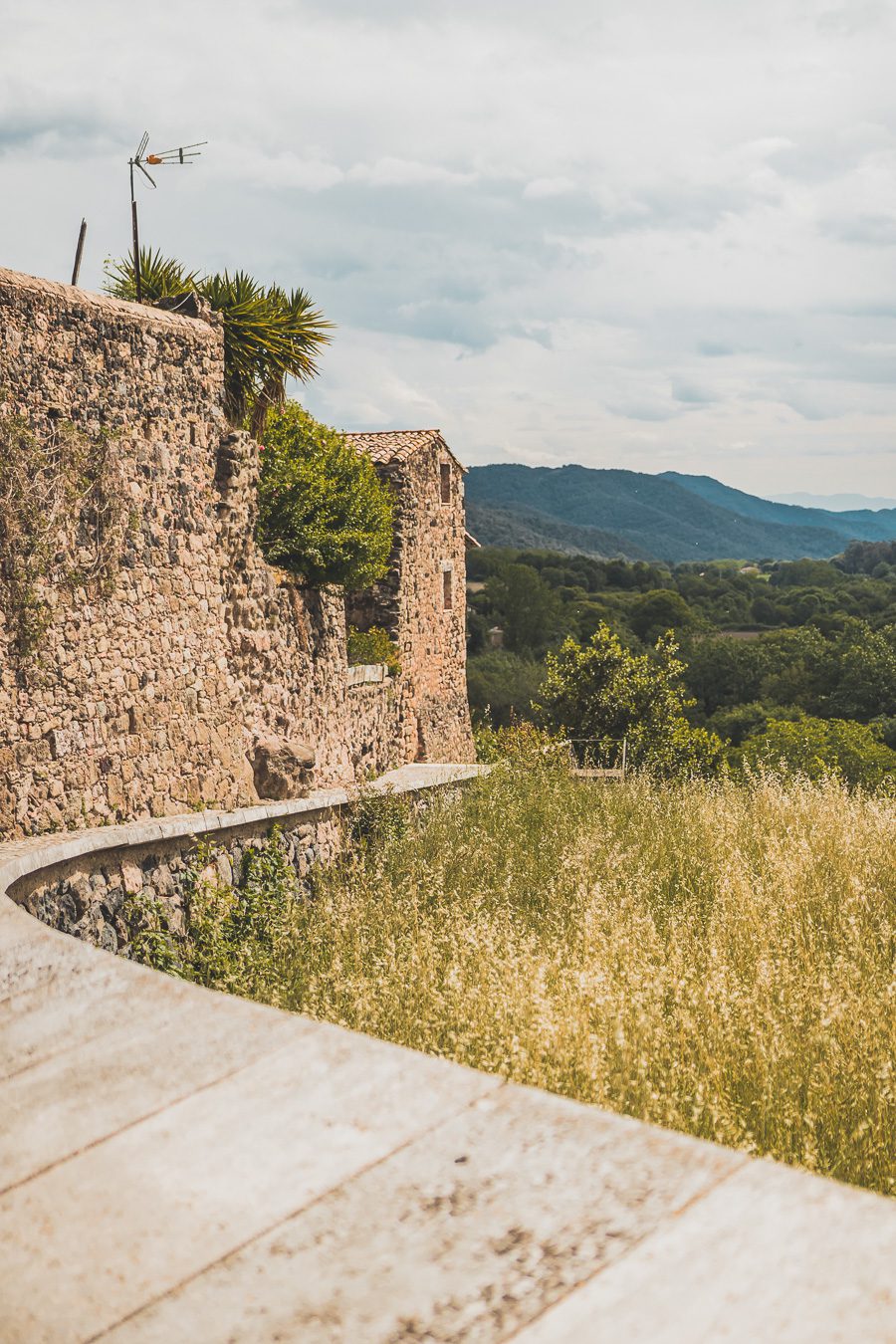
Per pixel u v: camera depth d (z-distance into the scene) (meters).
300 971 7.98
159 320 11.59
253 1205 1.94
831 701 53.12
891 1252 1.67
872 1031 5.82
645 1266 1.68
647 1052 5.42
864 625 56.34
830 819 11.20
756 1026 5.81
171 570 11.80
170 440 11.80
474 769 16.44
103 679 10.62
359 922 8.85
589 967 6.58
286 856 10.61
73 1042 2.60
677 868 10.28
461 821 12.53
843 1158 4.77
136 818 11.03
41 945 3.26
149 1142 2.16
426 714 23.95
